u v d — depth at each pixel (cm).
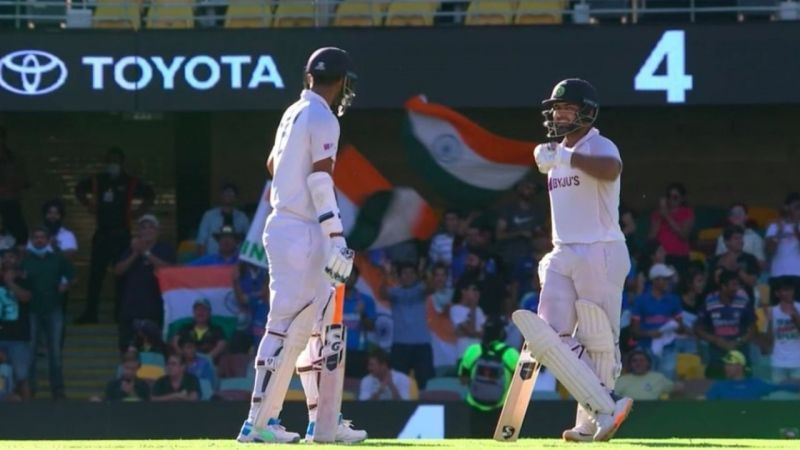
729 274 5481
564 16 5891
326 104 2734
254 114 7150
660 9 5484
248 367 5472
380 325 5500
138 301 5647
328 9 5872
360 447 2498
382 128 7069
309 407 2822
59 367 5691
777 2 5784
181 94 5506
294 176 2706
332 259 2645
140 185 6344
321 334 2734
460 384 5397
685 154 7062
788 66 5419
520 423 2867
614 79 5466
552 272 2916
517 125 6900
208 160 7138
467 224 5800
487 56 5503
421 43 5519
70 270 5728
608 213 2883
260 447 2489
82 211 7194
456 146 5875
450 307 5528
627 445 2639
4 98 5484
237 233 5919
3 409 5256
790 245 5641
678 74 5447
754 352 5497
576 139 2902
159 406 5234
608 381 2906
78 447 2592
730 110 7031
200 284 5600
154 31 5503
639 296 5509
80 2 6034
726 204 7050
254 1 5909
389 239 5962
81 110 5497
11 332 5562
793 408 5097
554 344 2764
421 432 5159
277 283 2709
